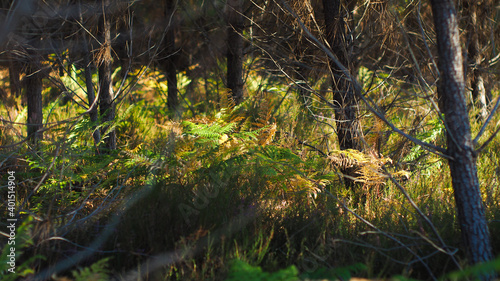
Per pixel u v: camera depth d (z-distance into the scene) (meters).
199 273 2.87
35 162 4.30
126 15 5.19
